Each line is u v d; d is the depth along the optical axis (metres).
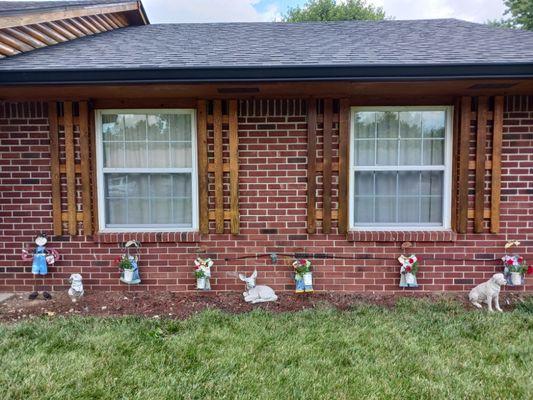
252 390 2.59
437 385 2.65
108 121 4.74
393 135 4.71
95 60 3.99
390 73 3.66
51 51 4.48
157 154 4.78
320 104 4.55
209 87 3.99
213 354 3.08
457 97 4.51
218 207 4.64
